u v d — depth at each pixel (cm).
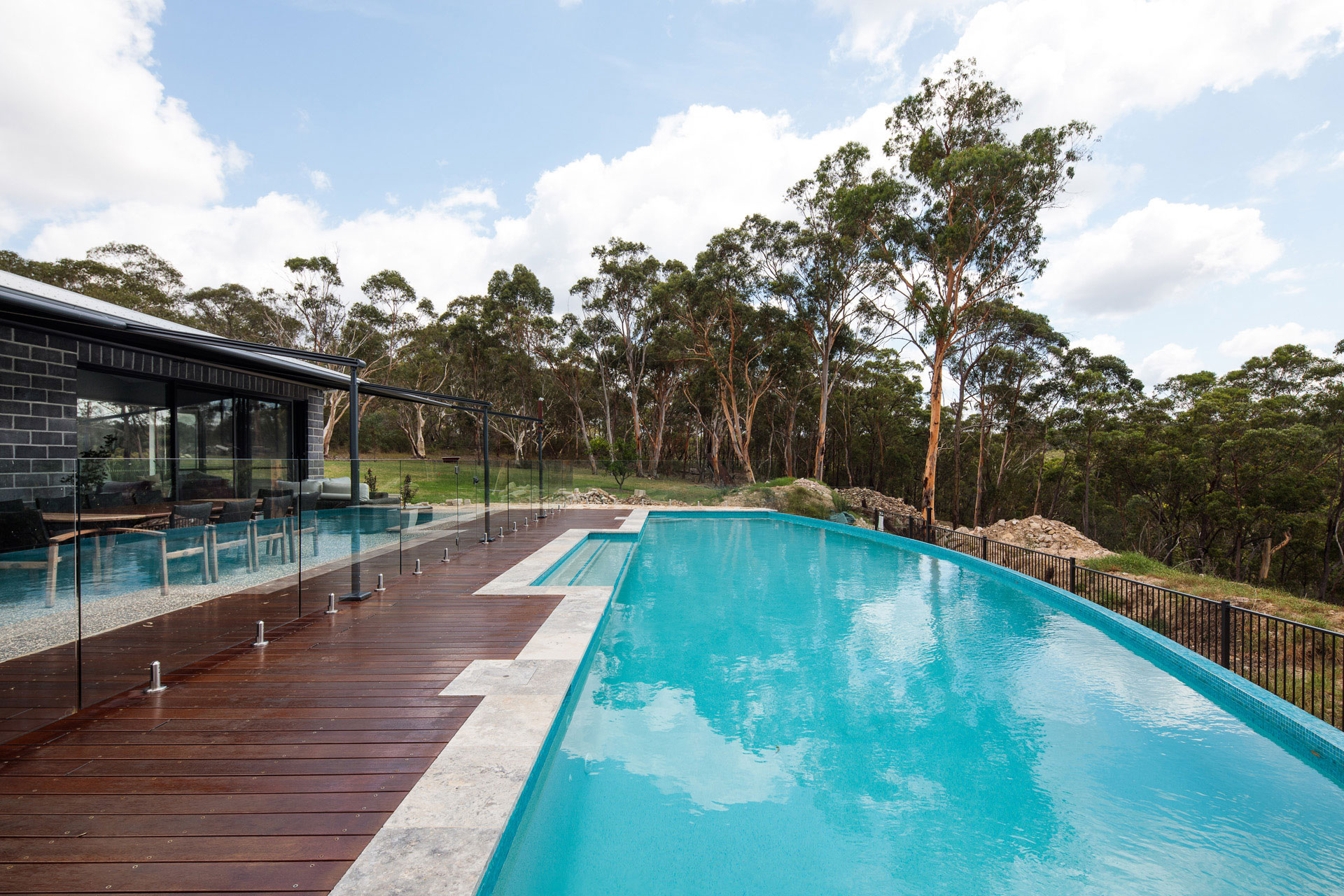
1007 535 1761
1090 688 499
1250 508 2323
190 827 211
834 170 2556
